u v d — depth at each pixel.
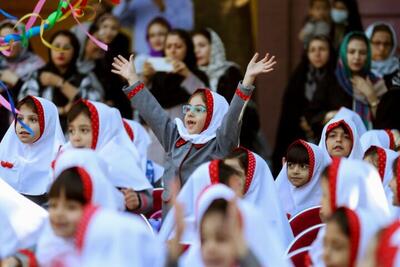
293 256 14.61
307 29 25.33
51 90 23.47
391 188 16.09
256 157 16.39
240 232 12.20
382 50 24.06
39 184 18.44
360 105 23.20
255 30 27.27
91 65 24.02
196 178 14.77
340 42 25.06
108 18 24.56
